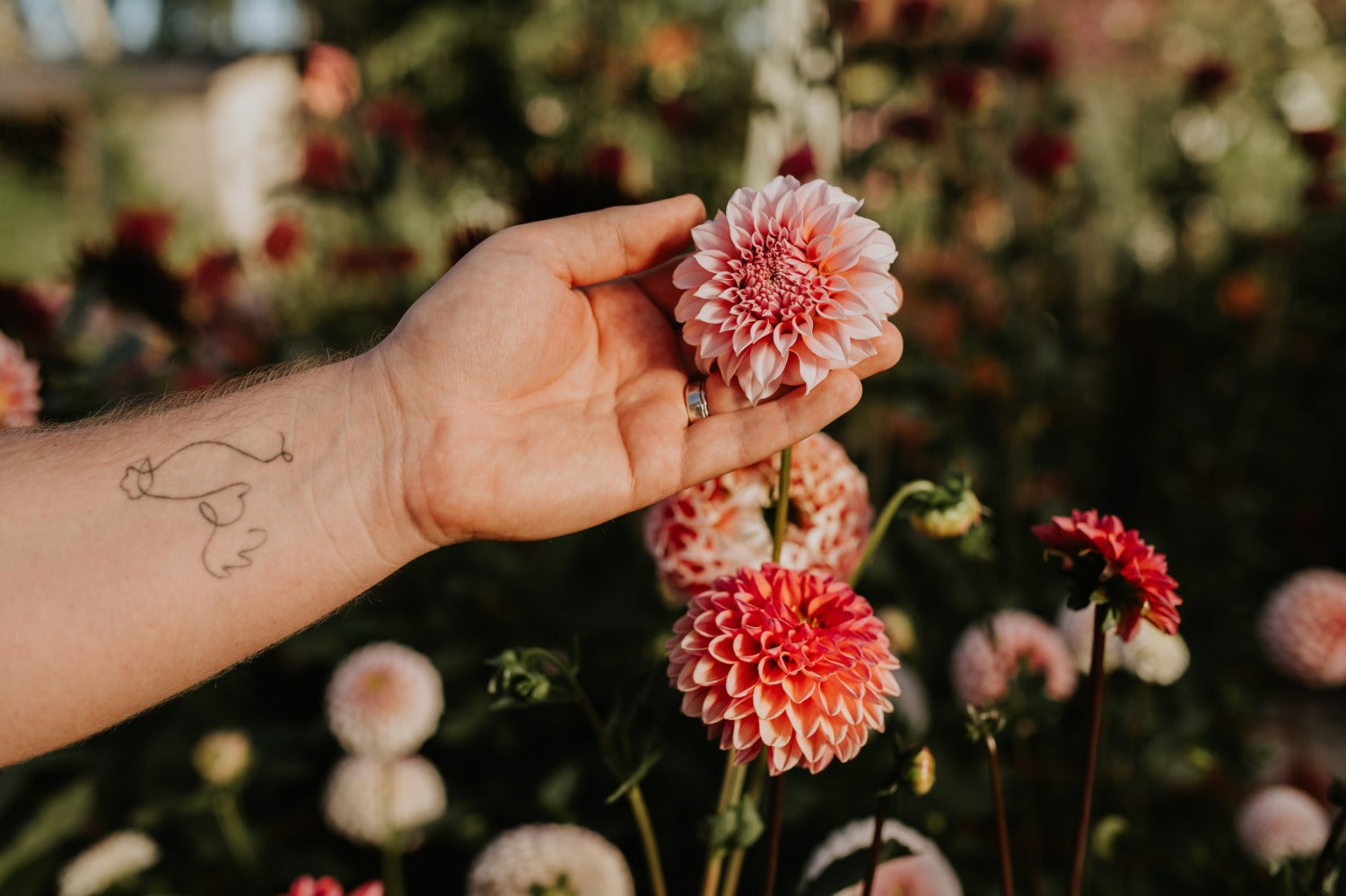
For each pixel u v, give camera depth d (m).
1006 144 1.28
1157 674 0.66
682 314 0.46
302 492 0.45
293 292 1.53
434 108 3.16
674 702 0.66
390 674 0.69
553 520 0.47
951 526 0.50
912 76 1.15
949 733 0.76
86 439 0.46
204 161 3.97
